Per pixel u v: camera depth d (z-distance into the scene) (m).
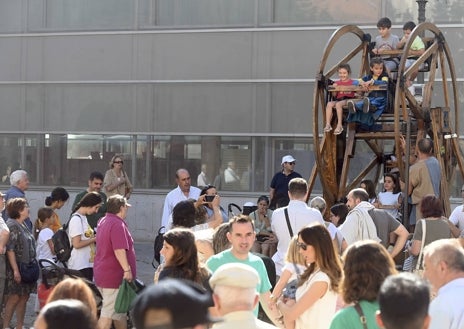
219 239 10.84
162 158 27.77
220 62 27.20
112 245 13.30
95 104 28.30
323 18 26.33
